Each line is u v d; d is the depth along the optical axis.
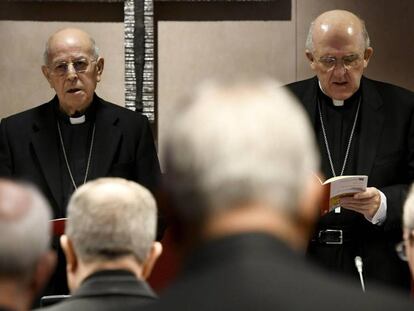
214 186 1.41
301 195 1.43
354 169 5.48
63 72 5.69
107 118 5.85
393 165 5.36
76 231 2.67
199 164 1.41
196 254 1.39
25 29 6.92
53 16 6.92
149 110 6.81
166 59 6.94
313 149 1.48
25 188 1.89
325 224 5.28
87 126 5.88
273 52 6.95
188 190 1.42
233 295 1.30
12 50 6.95
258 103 1.45
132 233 2.66
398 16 6.92
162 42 6.93
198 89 1.52
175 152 1.43
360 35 5.34
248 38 6.95
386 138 5.40
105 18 6.92
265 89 1.49
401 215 5.09
